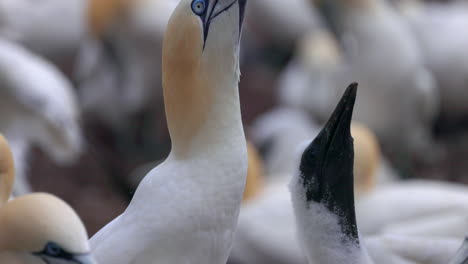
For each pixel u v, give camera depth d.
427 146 21.30
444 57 22.50
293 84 21.89
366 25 19.36
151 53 19.86
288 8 25.34
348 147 8.61
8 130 16.14
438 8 26.16
